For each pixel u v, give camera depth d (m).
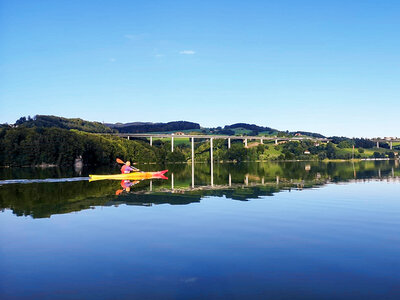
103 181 48.66
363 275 11.96
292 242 15.91
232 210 24.12
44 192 34.22
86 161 126.38
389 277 11.77
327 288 10.94
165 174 69.56
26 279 11.81
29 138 110.56
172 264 13.08
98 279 11.73
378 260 13.42
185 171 85.44
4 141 108.19
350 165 117.06
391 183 44.69
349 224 19.58
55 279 11.79
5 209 24.34
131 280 11.63
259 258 13.69
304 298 10.27
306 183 45.50
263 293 10.59
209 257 13.83
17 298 10.41
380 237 16.73
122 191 35.50
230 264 13.04
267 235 17.14
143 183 45.75
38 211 23.61
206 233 17.53
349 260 13.44
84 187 39.50
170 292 10.70
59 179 51.91
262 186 41.50
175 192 34.91
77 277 11.93
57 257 13.97
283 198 30.33
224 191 35.91
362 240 16.23
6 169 91.56
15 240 16.39
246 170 87.19
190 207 25.39
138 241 16.14
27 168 99.12
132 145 158.38
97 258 13.80
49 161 113.56
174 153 178.12
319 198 30.28
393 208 24.80
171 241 16.11
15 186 40.47
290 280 11.55
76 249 14.98
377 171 75.06
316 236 16.94
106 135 161.12
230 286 11.11
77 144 118.19
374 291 10.70
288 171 78.69
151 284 11.30
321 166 110.00
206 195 32.41
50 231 18.05
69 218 21.30
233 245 15.44
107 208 24.89
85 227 18.91
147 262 13.31
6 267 12.91
